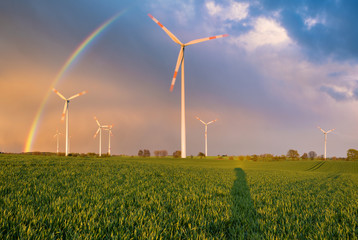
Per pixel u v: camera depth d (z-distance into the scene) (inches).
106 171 769.6
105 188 405.4
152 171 849.5
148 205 275.9
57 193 345.1
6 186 382.0
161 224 204.7
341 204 353.1
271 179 783.7
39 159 1227.9
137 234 178.2
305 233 203.5
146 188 437.1
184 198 338.0
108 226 190.9
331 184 733.9
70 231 176.2
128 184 465.1
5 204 253.6
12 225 185.9
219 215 245.0
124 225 197.2
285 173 1204.5
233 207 286.7
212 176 773.3
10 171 633.0
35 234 167.6
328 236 194.2
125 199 314.3
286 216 256.7
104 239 169.5
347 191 561.6
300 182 742.5
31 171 665.6
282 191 482.9
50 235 167.8
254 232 194.9
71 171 716.0
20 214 213.6
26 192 334.6
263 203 340.2
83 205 263.9
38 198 296.5
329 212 285.7
